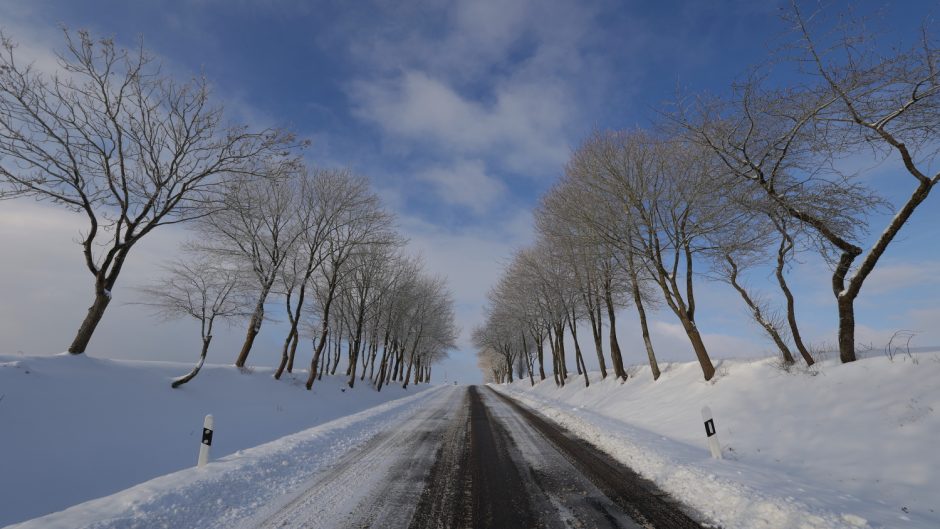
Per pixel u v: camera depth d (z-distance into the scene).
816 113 8.53
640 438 9.71
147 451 9.81
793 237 10.83
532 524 4.60
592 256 19.47
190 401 13.68
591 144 16.89
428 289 44.12
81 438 9.12
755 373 11.88
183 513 4.94
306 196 23.48
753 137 10.20
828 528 4.18
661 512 4.95
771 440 8.33
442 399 26.62
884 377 8.22
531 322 38.44
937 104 7.45
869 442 6.86
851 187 9.38
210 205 14.66
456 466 7.39
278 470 7.00
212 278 18.55
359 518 4.82
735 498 5.14
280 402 18.22
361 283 31.80
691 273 14.73
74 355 11.93
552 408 17.53
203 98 13.37
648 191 15.22
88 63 11.56
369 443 9.74
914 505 5.15
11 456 7.61
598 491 5.82
